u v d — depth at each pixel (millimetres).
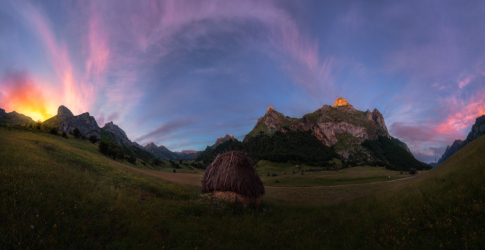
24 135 37656
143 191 16391
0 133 33375
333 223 10664
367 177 84750
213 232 8062
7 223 5547
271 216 13281
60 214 6797
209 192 16469
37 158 14805
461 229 6324
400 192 14031
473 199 7387
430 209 8234
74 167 17625
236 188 14891
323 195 33719
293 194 35625
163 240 6742
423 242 6246
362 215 11125
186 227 8125
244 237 8148
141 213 8883
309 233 9062
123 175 20641
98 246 5605
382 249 6367
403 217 8508
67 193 8875
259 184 16703
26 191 7754
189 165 179625
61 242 5324
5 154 13328
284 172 151000
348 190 40469
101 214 7934
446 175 11602
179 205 11773
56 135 58000
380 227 8375
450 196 8391
